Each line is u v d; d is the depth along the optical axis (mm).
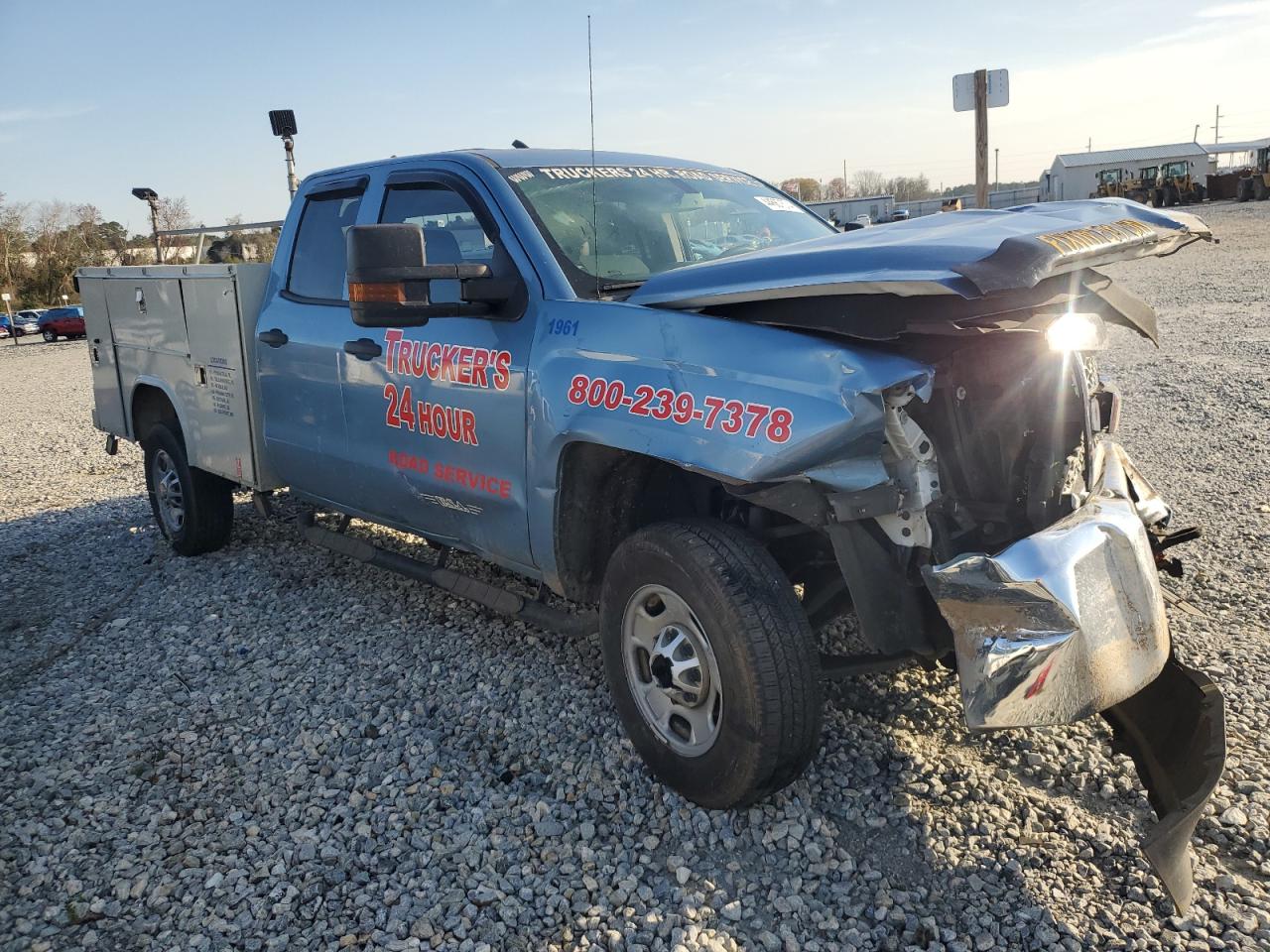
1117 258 2873
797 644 2811
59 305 72625
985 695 2570
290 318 4805
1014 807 3018
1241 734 3312
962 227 2973
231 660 4512
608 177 4156
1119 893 2643
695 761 3021
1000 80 8484
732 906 2660
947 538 2857
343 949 2604
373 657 4422
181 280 5496
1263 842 2787
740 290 2941
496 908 2734
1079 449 3033
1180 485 6059
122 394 6465
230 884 2898
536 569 3664
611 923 2646
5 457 10914
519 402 3498
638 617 3219
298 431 4836
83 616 5258
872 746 3379
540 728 3688
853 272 2705
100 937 2699
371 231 3158
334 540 5023
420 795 3295
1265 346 10180
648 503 3590
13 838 3174
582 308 3387
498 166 3938
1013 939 2502
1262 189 44562
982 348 2957
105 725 3939
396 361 4082
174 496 6133
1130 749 3023
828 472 2654
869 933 2559
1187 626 4117
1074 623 2564
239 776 3484
